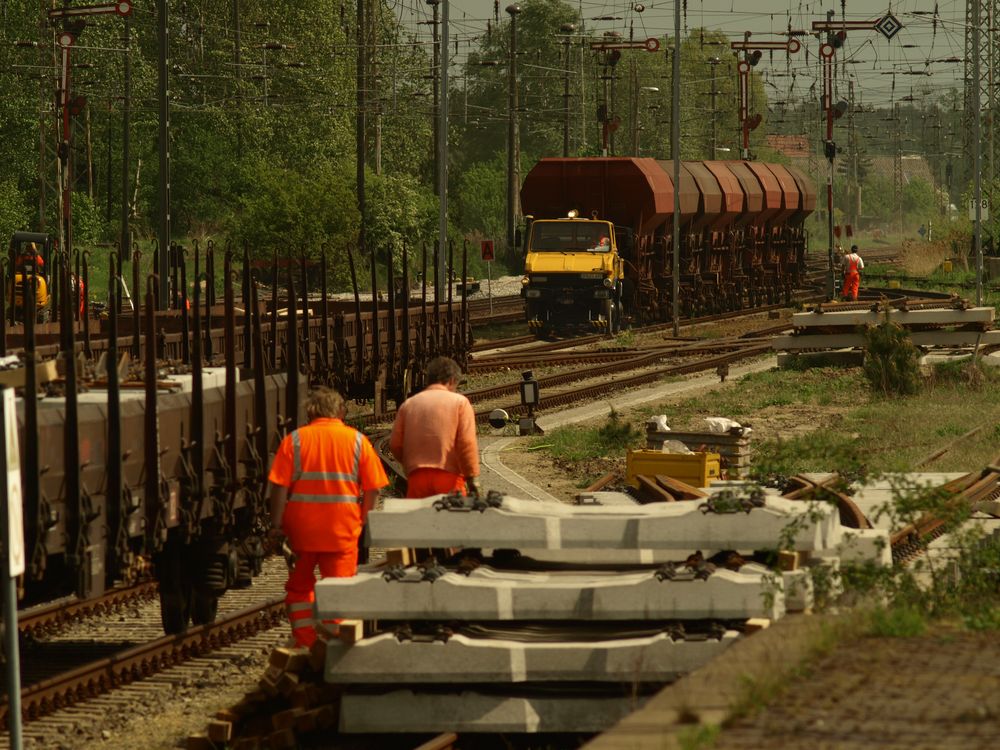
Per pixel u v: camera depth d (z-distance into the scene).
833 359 112.38
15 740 25.61
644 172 150.00
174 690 36.09
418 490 35.88
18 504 25.34
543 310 148.38
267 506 41.41
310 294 196.38
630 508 30.75
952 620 29.84
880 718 21.14
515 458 74.94
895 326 99.06
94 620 43.34
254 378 41.25
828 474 59.94
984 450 71.31
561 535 29.50
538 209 153.88
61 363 37.41
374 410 75.31
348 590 28.84
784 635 26.59
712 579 28.36
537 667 28.11
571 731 28.58
